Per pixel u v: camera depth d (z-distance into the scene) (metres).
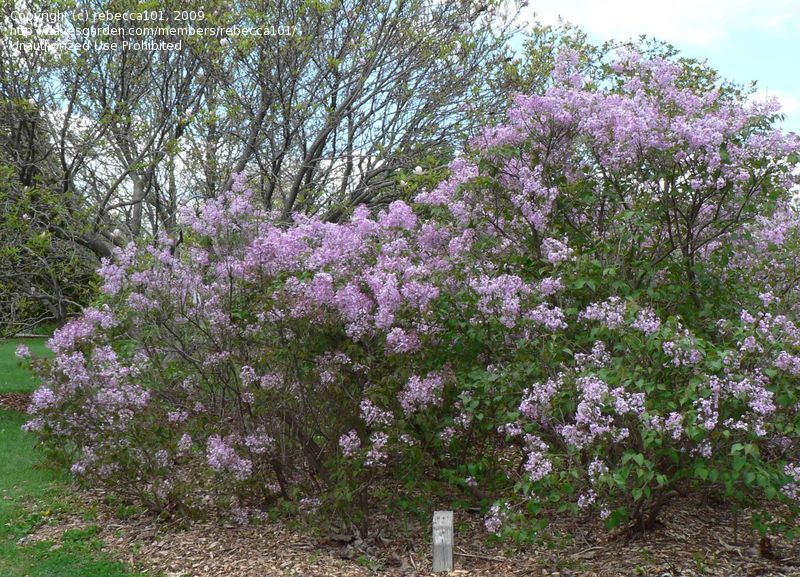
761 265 5.50
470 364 5.02
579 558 4.56
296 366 4.98
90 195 9.91
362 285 4.84
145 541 5.25
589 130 4.88
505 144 5.18
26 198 8.77
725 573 4.21
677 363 3.91
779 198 5.25
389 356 4.68
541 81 8.86
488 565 4.60
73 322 5.45
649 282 5.03
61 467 5.71
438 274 4.85
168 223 9.61
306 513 5.09
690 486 4.63
